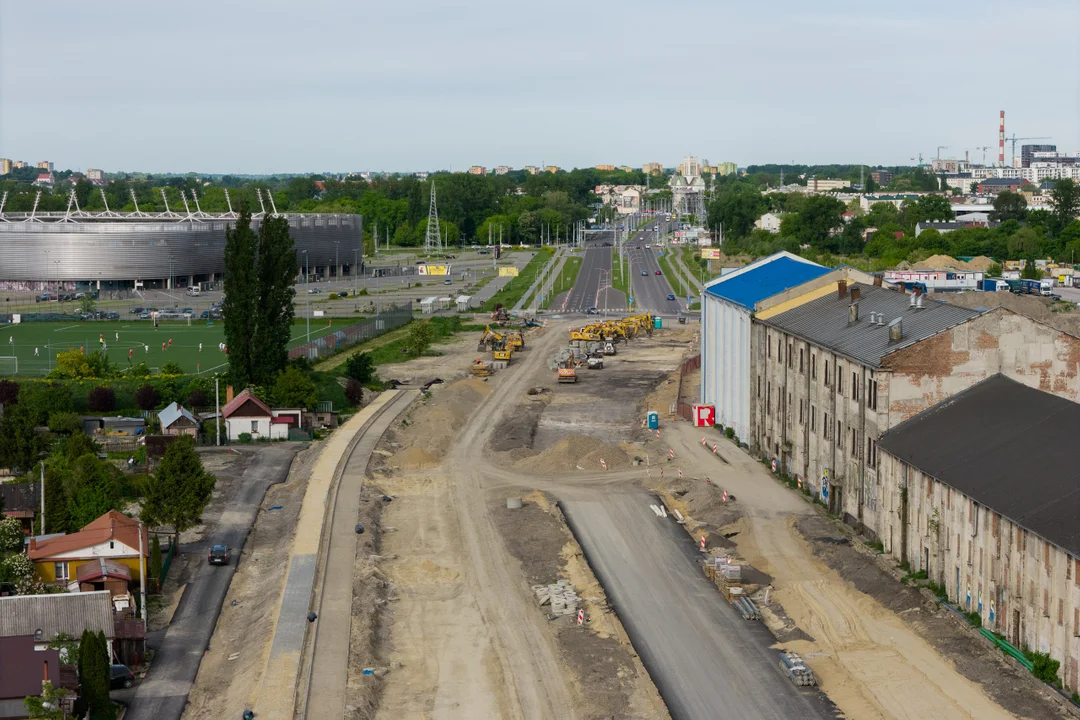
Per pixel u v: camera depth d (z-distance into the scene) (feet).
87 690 259.19
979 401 341.00
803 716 250.98
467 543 375.66
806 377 416.67
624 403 628.69
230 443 538.06
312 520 393.70
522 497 426.51
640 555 358.02
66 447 470.80
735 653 284.00
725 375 526.98
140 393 595.88
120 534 344.49
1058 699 249.14
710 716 252.01
